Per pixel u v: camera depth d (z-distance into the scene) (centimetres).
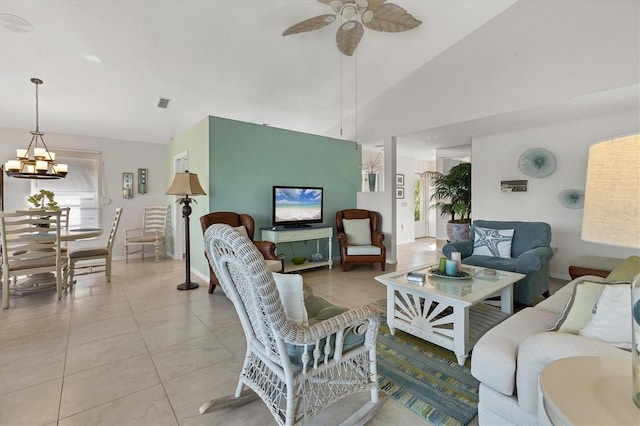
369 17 286
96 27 285
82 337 236
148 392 169
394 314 239
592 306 117
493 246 357
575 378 84
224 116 500
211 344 226
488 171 485
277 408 133
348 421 142
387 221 518
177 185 352
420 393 168
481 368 130
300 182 489
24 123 447
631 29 284
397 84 491
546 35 333
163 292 353
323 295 343
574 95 317
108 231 528
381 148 630
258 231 440
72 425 145
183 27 301
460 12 359
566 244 409
